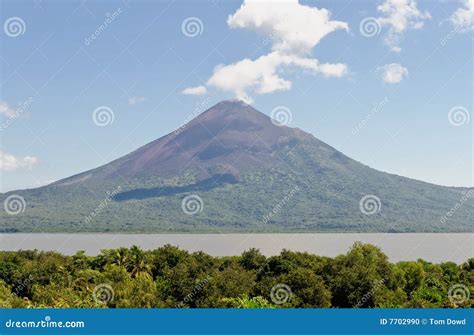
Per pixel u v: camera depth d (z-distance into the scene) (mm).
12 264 60219
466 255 132625
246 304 45625
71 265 63438
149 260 66375
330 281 54281
